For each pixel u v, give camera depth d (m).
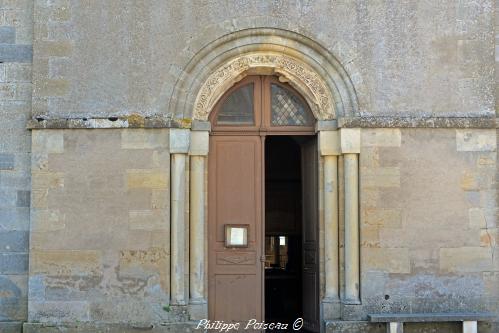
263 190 10.55
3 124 10.15
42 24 10.11
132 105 10.05
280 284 13.41
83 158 9.98
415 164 10.09
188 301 10.04
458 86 10.17
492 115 10.15
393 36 10.19
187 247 10.12
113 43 10.11
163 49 10.11
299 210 14.55
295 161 14.70
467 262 10.02
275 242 14.44
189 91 10.11
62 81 10.06
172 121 9.99
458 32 10.22
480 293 10.00
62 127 9.97
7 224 10.08
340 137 10.10
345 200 10.12
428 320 9.67
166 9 10.13
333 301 10.07
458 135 10.13
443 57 10.19
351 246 10.02
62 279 9.87
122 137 10.02
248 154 10.59
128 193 9.97
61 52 10.09
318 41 10.12
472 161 10.12
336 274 10.17
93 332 9.81
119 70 10.08
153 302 9.88
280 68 10.36
